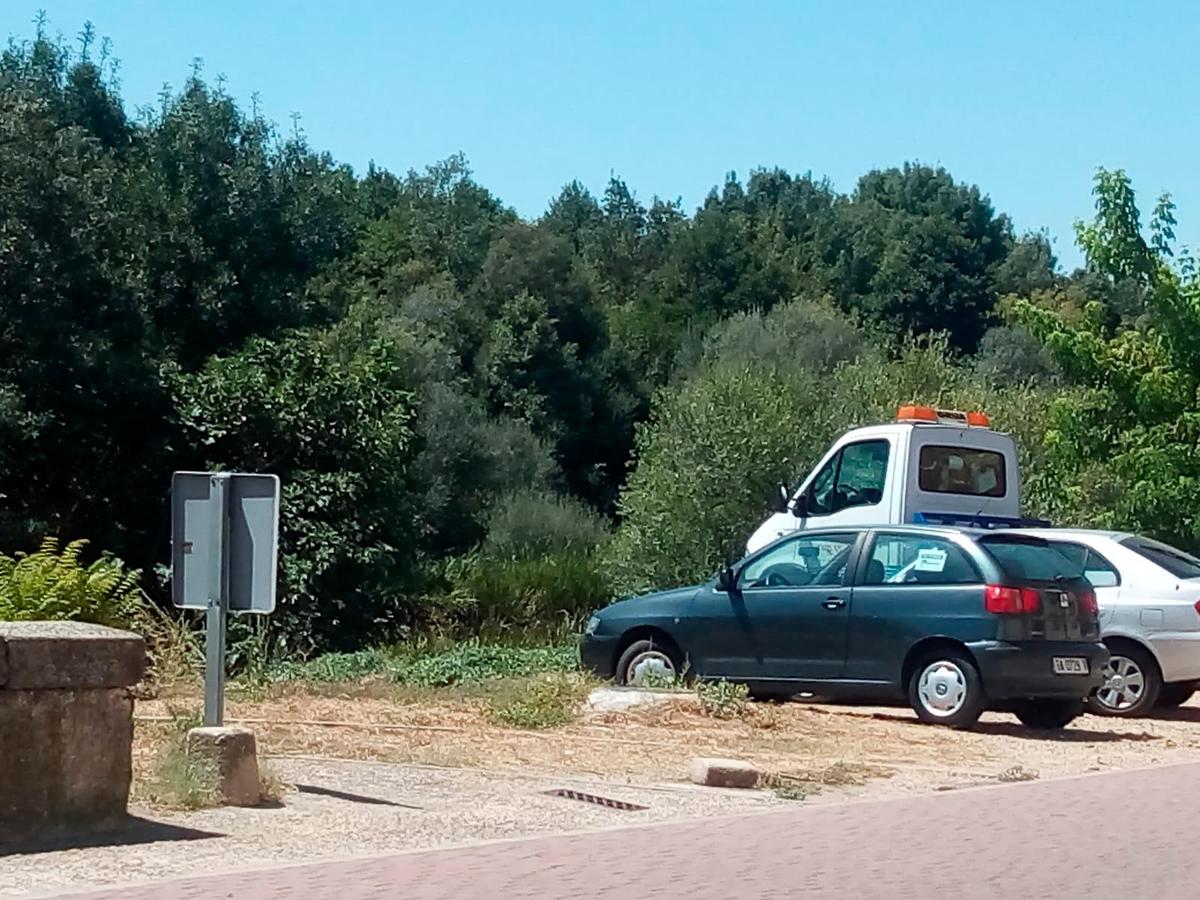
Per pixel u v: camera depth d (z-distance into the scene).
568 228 97.12
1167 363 22.81
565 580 31.52
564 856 8.31
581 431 58.78
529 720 13.66
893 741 13.60
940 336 38.78
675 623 15.92
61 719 8.24
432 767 11.23
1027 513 23.94
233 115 33.03
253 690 15.49
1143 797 10.88
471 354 58.44
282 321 32.22
